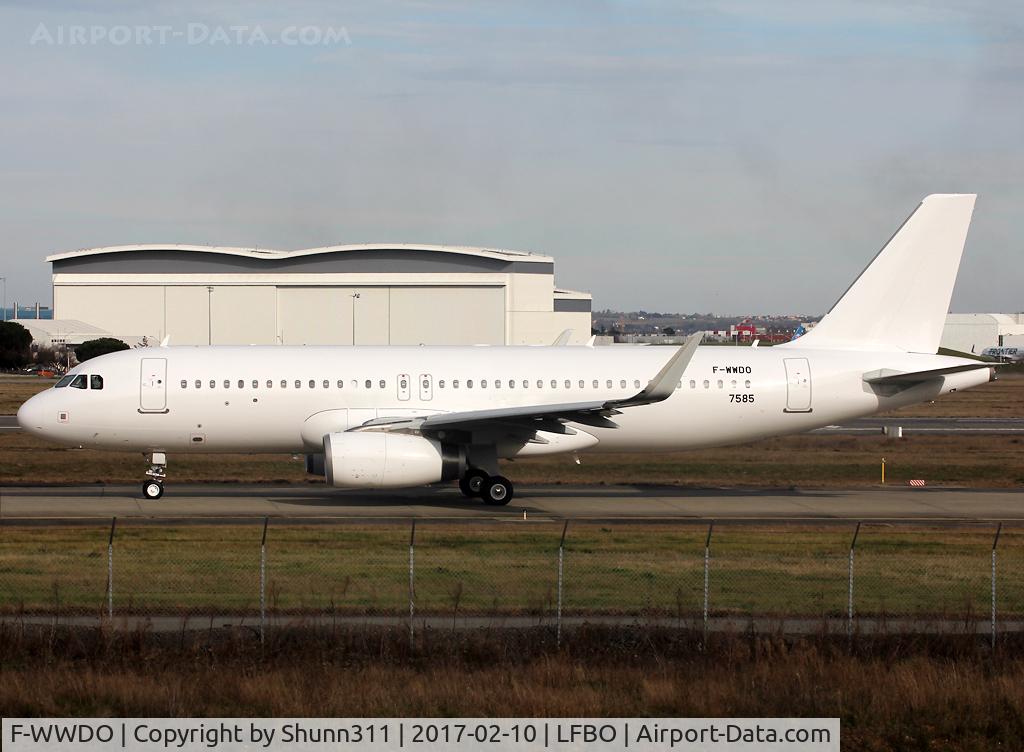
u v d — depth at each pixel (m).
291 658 49.59
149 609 55.34
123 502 94.44
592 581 62.59
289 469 118.88
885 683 47.28
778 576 64.94
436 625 53.84
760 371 103.88
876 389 105.25
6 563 65.19
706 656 51.03
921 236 107.25
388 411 99.25
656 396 89.94
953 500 102.75
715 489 109.81
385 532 78.06
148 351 100.12
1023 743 43.19
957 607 58.62
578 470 121.62
